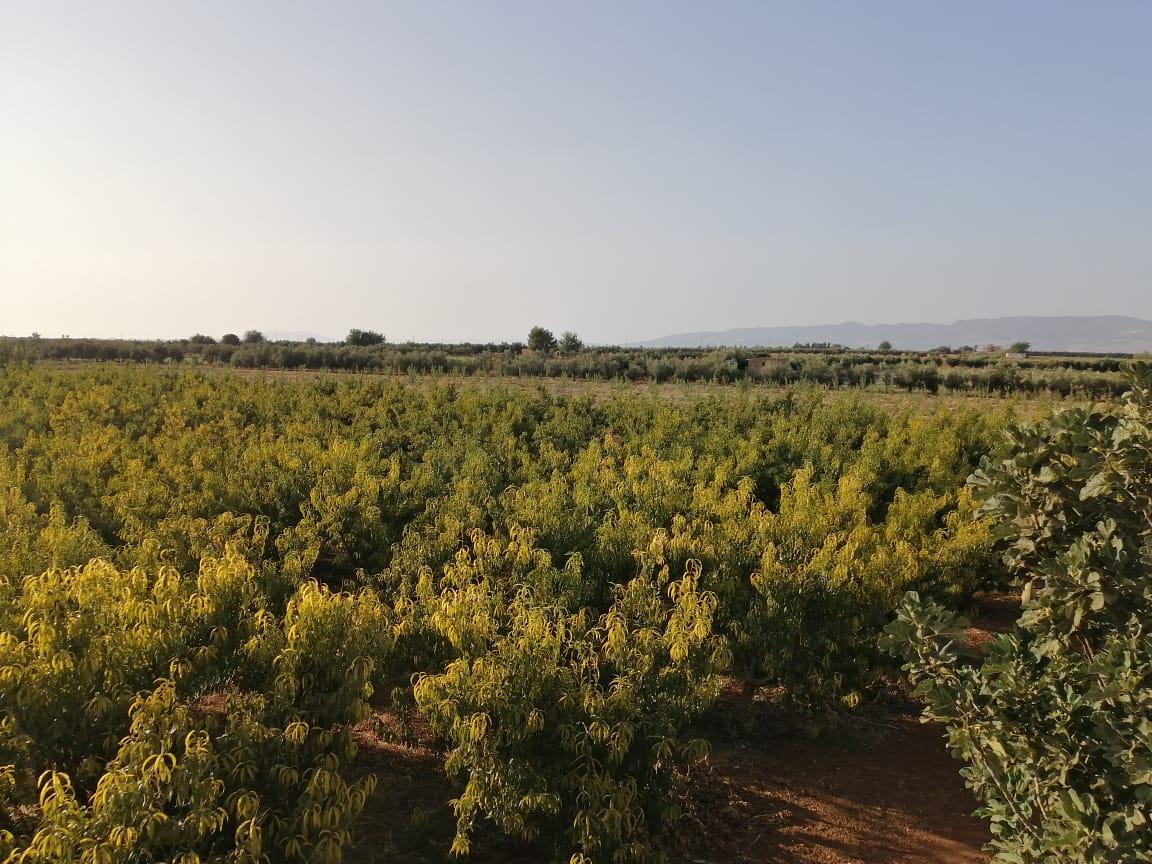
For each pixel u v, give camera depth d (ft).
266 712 15.05
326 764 14.48
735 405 75.82
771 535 28.27
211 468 45.34
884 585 24.44
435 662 20.89
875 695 25.04
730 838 18.47
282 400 79.46
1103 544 13.43
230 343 248.32
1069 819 11.47
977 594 37.11
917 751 23.09
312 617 16.61
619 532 28.27
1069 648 14.62
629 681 17.13
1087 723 12.69
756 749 22.93
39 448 53.52
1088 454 14.30
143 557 26.07
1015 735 13.03
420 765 21.21
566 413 72.23
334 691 16.35
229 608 18.74
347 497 34.45
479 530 29.25
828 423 63.46
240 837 12.56
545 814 16.42
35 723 14.56
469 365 171.32
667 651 18.65
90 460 44.60
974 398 128.77
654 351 272.31
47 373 100.32
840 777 21.48
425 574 24.77
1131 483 14.29
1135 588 12.89
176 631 17.06
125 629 16.37
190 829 12.30
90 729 15.21
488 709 16.29
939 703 13.65
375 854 16.84
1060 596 13.43
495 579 24.91
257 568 28.07
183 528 30.58
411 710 21.84
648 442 57.31
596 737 15.88
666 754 16.46
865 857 17.81
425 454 49.90
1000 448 16.39
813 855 17.88
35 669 14.71
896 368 165.68
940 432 57.00
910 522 35.12
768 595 23.43
